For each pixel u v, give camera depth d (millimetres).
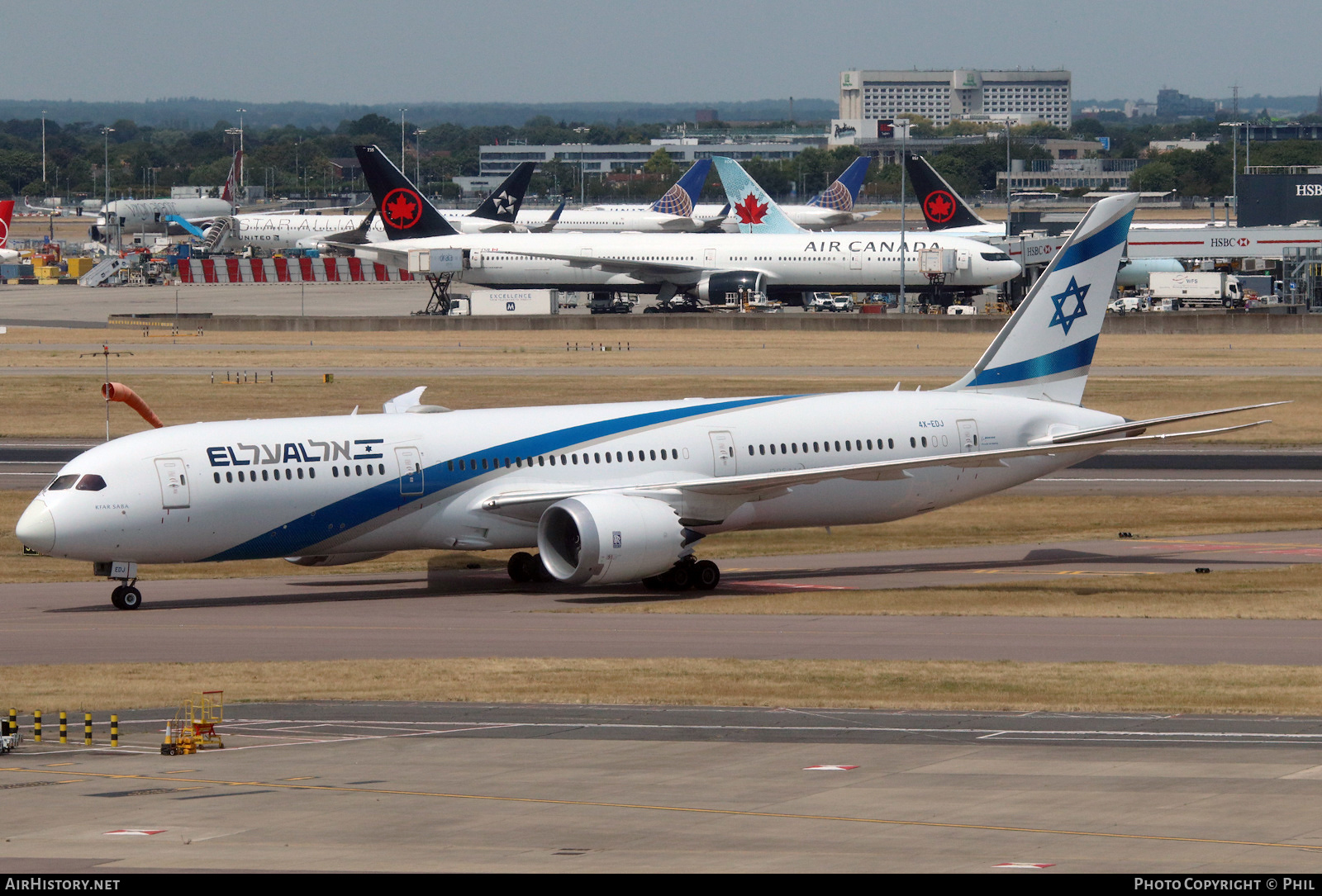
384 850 86250
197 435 183500
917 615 174500
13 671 144750
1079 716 123812
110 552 177125
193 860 84062
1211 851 83812
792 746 113812
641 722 122812
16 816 95000
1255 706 127000
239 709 129000
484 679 140250
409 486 189125
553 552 190000
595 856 84562
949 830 89250
